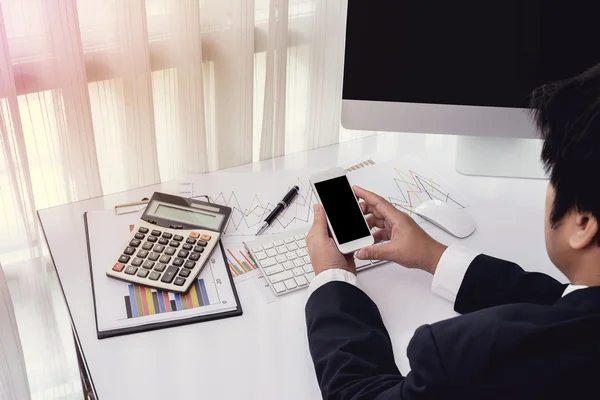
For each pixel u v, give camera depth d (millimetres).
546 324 652
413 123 1128
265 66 1259
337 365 811
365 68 1094
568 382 638
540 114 703
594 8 1024
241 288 993
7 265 1172
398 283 1005
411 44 1071
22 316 1249
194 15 1101
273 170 1223
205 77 1224
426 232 1076
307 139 1370
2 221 1126
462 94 1101
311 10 1244
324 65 1301
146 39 1091
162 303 945
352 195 1018
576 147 640
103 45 1108
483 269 951
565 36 1047
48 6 1007
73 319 939
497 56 1068
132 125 1154
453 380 680
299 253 1032
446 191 1171
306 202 1146
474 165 1210
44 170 1154
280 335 926
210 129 1269
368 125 1136
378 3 1048
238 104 1239
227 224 1090
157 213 1055
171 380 863
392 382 780
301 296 984
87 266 1020
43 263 1197
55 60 1052
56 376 1353
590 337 635
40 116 1105
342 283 919
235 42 1178
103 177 1216
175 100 1201
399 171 1213
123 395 844
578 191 652
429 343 703
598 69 664
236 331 929
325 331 864
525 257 1055
